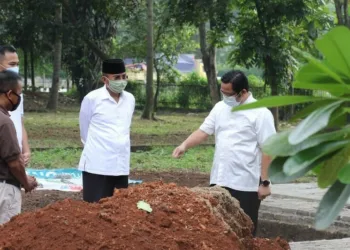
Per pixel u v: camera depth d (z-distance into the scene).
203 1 19.78
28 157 6.86
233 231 4.20
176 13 20.83
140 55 32.41
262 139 6.18
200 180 12.57
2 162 5.70
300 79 2.34
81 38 25.95
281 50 19.73
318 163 2.32
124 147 7.18
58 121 26.98
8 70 5.88
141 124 26.56
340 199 2.22
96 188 7.12
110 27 32.78
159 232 3.81
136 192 4.27
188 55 62.59
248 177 6.25
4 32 28.80
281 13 19.33
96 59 35.28
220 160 6.31
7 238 3.84
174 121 29.25
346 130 2.33
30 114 31.22
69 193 10.82
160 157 15.70
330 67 2.27
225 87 6.11
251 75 37.22
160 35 30.70
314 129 2.20
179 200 4.15
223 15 20.17
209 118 6.46
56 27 25.31
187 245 3.78
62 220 3.84
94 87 36.72
